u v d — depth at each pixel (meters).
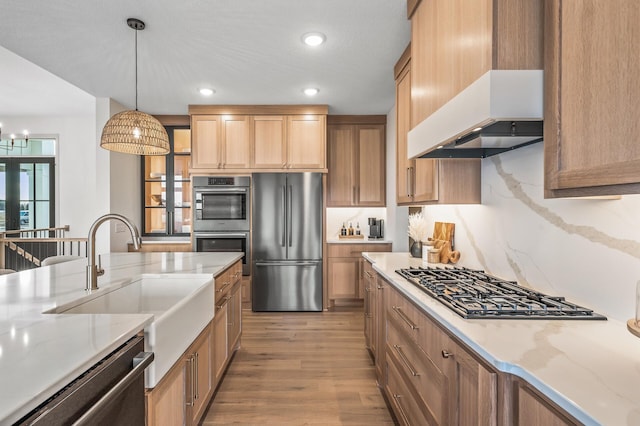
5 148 5.62
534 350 0.96
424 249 2.70
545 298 1.43
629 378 0.80
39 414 0.67
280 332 3.67
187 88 3.79
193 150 4.45
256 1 2.19
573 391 0.73
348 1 2.20
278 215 4.40
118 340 0.95
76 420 0.77
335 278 4.51
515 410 0.89
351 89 3.83
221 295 2.43
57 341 0.93
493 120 1.22
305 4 2.23
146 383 1.24
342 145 4.82
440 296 1.48
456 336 1.17
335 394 2.42
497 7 1.25
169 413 1.42
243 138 4.45
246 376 2.68
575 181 1.01
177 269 2.27
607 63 0.88
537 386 0.80
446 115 1.53
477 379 1.02
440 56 1.72
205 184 4.43
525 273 1.73
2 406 0.61
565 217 1.46
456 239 2.55
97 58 3.01
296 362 2.93
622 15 0.83
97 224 1.65
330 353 3.12
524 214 1.74
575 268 1.40
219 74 3.39
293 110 4.44
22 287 1.68
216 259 2.76
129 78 3.48
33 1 2.17
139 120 2.39
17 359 0.81
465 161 2.16
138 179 4.84
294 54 2.95
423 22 1.97
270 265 4.41
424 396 1.49
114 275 2.04
